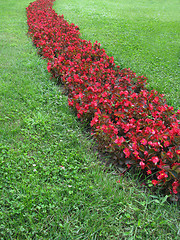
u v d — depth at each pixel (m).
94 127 3.28
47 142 3.24
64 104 4.07
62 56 5.46
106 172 2.86
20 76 4.98
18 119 3.65
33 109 3.93
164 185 2.55
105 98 3.71
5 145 3.07
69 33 6.94
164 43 8.41
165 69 6.28
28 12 10.40
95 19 10.95
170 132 2.91
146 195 2.64
